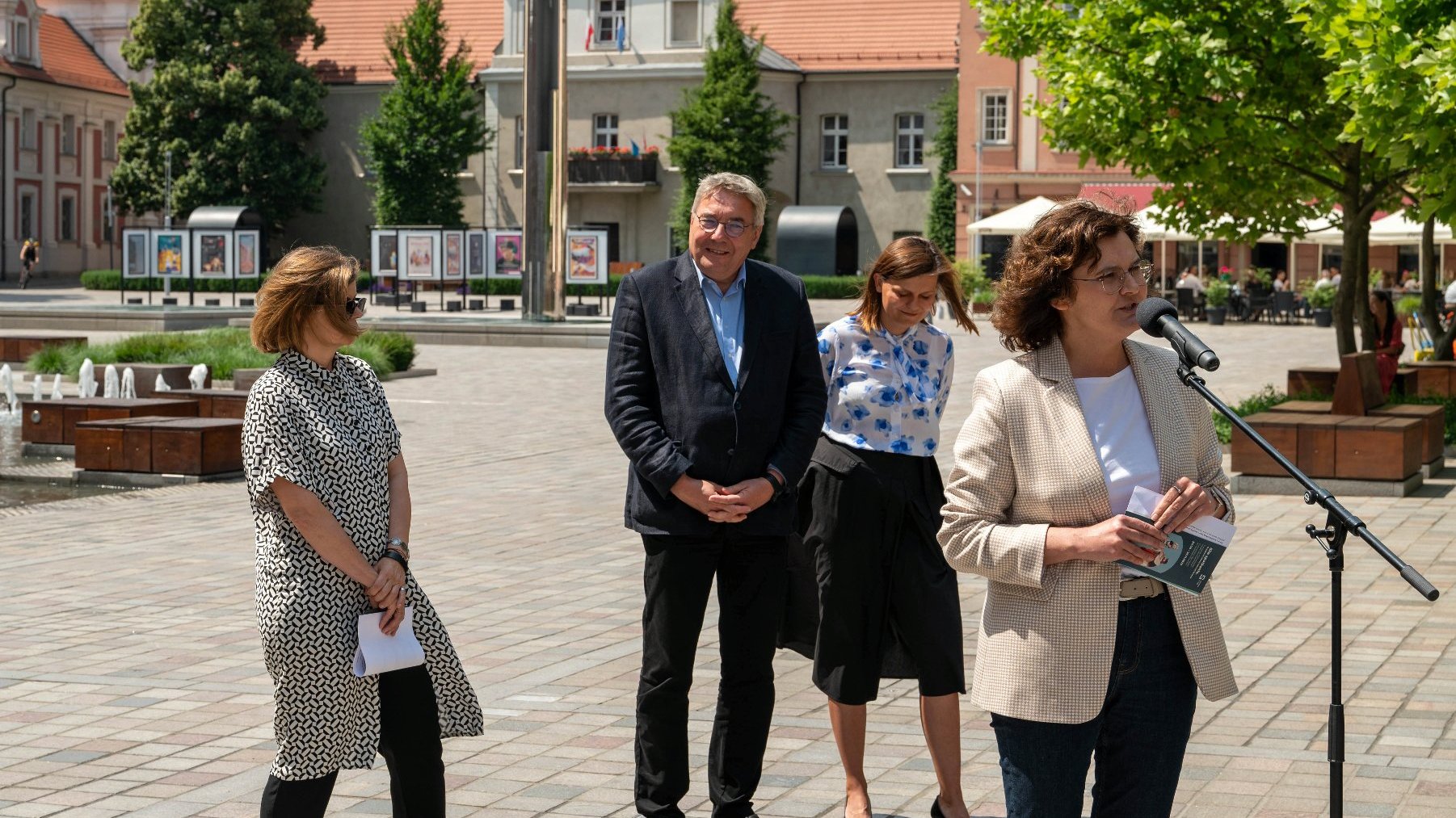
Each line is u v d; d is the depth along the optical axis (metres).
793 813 5.20
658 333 4.94
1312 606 8.38
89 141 70.44
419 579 9.34
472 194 62.00
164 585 9.14
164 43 61.69
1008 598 3.60
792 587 5.29
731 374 4.92
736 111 55.22
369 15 66.31
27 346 25.08
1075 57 15.71
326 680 4.11
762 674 5.00
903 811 5.20
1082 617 3.51
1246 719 6.25
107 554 10.20
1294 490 12.52
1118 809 3.63
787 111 59.75
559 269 34.53
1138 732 3.58
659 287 4.97
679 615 4.93
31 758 5.78
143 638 7.76
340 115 64.44
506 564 9.85
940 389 5.25
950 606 5.10
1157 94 15.12
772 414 4.90
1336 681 3.86
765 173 55.91
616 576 9.46
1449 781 5.43
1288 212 17.50
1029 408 3.61
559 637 7.83
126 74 72.50
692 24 58.84
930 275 5.14
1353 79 11.73
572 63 59.59
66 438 15.30
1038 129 50.81
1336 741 3.87
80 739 6.04
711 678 7.03
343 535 4.09
